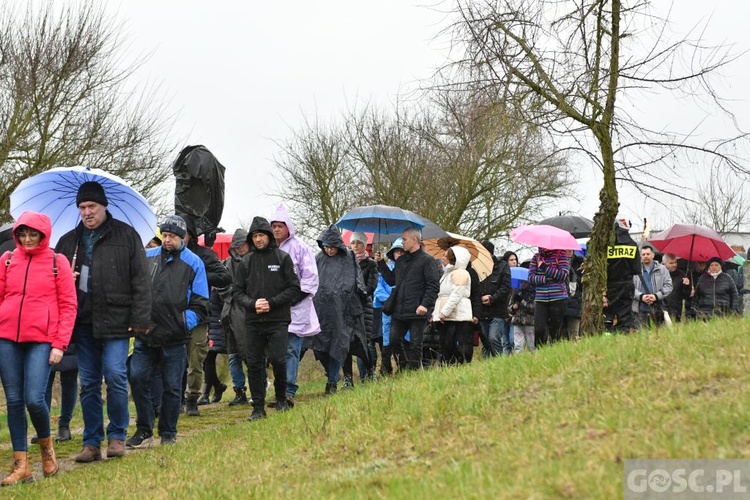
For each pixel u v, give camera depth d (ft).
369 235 55.98
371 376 41.60
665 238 48.01
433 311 39.17
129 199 27.07
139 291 25.58
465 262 38.63
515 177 95.14
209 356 42.50
